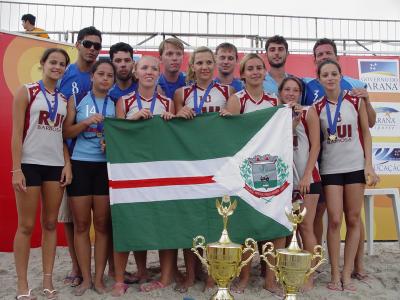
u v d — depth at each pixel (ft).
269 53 15.65
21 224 11.82
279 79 15.87
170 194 12.64
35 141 11.69
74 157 12.65
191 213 12.59
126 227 12.42
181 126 12.84
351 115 13.15
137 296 12.37
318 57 15.39
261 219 12.54
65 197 14.10
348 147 13.16
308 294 12.66
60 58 11.96
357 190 13.12
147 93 13.24
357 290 13.15
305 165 13.19
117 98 14.15
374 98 22.74
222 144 12.80
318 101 13.52
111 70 12.88
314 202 13.12
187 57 22.03
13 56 20.49
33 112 11.67
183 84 15.40
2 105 20.20
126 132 12.64
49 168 11.97
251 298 12.19
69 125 12.80
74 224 13.19
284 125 12.75
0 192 20.03
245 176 12.69
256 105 13.28
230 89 13.92
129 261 17.97
